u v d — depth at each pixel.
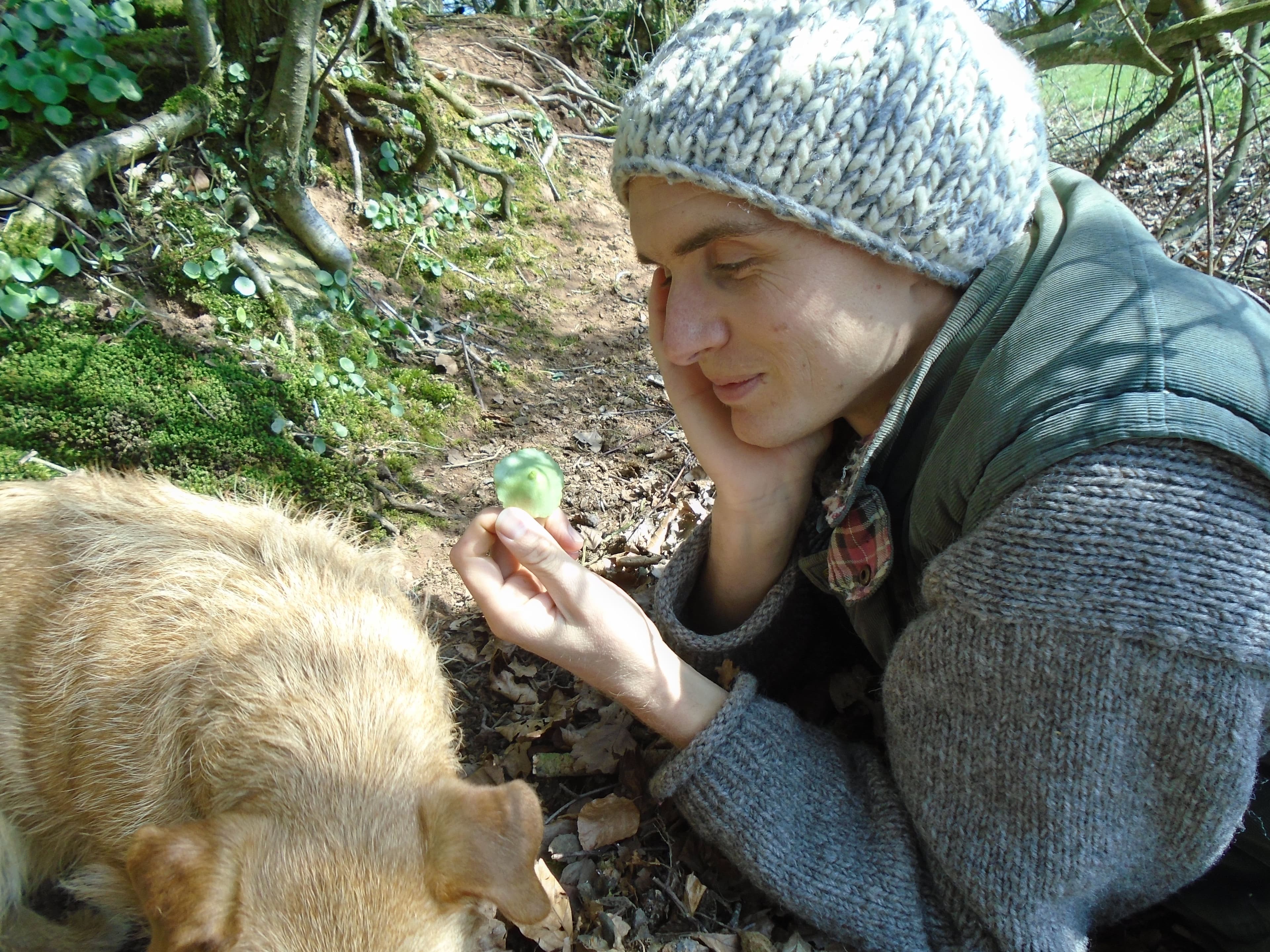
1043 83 1.62
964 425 0.40
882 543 0.46
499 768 0.59
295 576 0.53
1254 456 0.34
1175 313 0.37
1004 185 0.40
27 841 0.52
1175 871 0.40
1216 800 0.37
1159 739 0.37
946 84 0.38
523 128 1.39
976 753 0.40
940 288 0.44
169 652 0.49
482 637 0.68
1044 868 0.40
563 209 1.34
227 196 0.87
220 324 0.79
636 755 0.58
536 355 1.05
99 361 0.71
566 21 1.68
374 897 0.39
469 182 1.22
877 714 0.58
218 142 0.88
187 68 0.88
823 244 0.40
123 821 0.48
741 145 0.38
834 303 0.41
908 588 0.48
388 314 0.97
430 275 1.06
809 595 0.58
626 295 1.22
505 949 0.48
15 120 0.78
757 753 0.46
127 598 0.51
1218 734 0.36
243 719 0.47
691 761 0.46
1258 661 0.35
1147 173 1.53
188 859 0.38
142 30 0.90
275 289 0.84
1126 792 0.38
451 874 0.40
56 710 0.50
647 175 0.41
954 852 0.41
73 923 0.52
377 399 0.85
